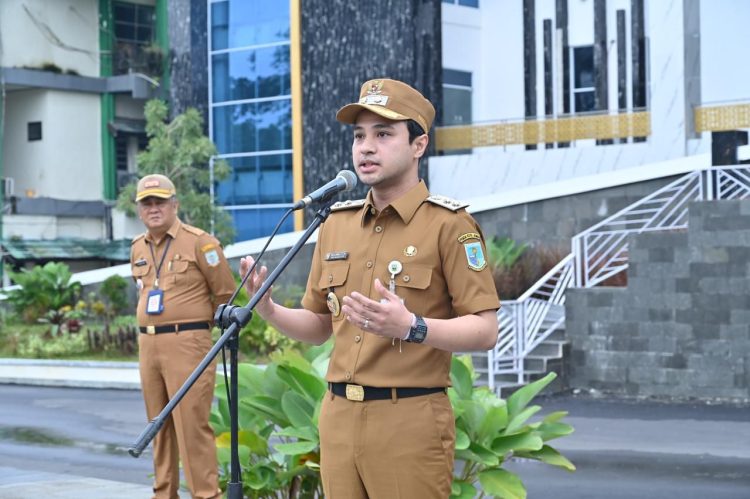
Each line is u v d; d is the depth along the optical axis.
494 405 6.24
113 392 18.62
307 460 5.92
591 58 30.22
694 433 12.96
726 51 27.30
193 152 26.62
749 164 19.36
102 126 40.16
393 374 4.15
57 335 22.91
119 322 24.14
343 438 4.23
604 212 21.64
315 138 31.92
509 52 31.50
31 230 37.81
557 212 22.14
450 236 4.22
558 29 30.48
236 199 33.62
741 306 15.70
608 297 16.69
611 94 29.50
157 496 7.64
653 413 14.67
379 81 4.27
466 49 31.64
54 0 38.94
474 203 22.97
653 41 27.44
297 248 4.50
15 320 25.48
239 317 4.42
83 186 39.78
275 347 19.38
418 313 4.21
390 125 4.21
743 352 15.70
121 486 9.40
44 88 38.97
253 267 4.46
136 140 40.97
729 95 27.22
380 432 4.15
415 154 4.30
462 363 6.47
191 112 27.25
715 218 15.84
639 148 27.39
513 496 5.70
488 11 31.91
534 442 5.91
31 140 39.59
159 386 7.64
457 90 31.53
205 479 7.24
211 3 34.31
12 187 37.69
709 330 15.91
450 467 4.25
